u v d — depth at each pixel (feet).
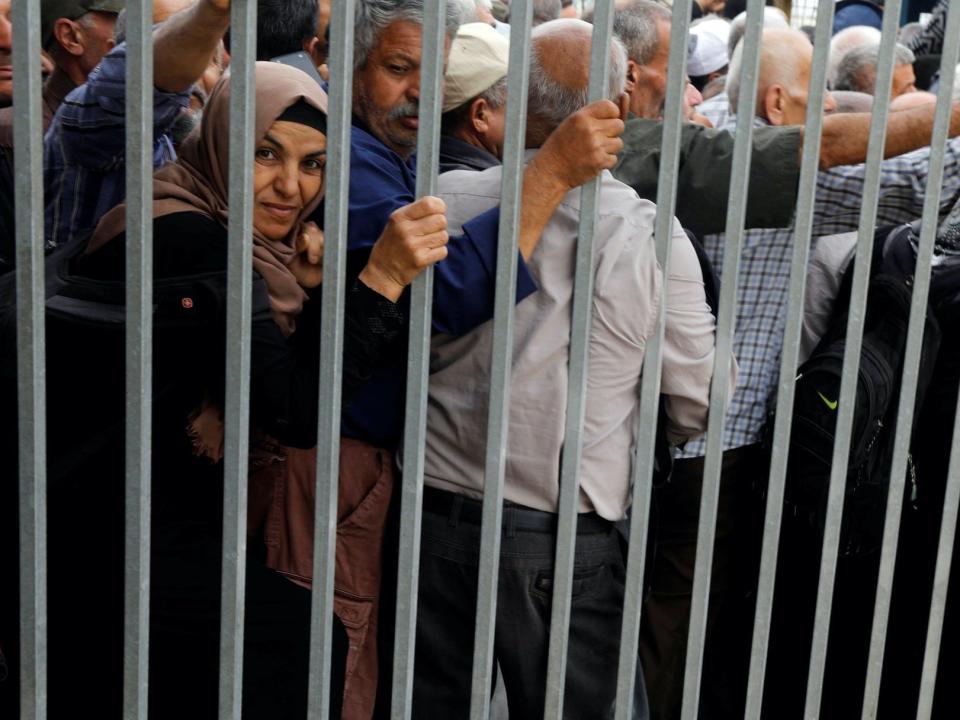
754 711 6.82
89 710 6.33
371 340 5.90
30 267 5.23
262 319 6.02
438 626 6.99
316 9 9.29
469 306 6.35
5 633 6.29
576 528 6.53
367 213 6.89
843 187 8.29
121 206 6.09
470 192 6.71
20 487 5.44
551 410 6.54
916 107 8.02
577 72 6.83
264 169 6.55
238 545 5.73
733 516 9.21
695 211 8.64
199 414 6.24
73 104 7.86
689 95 13.16
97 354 5.97
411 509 6.00
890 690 8.73
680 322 6.79
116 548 6.15
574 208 6.46
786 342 6.25
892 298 8.04
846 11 18.49
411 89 7.83
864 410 7.88
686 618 9.43
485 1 11.85
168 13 9.26
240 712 5.94
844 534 8.07
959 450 6.64
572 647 6.88
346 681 7.22
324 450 5.79
